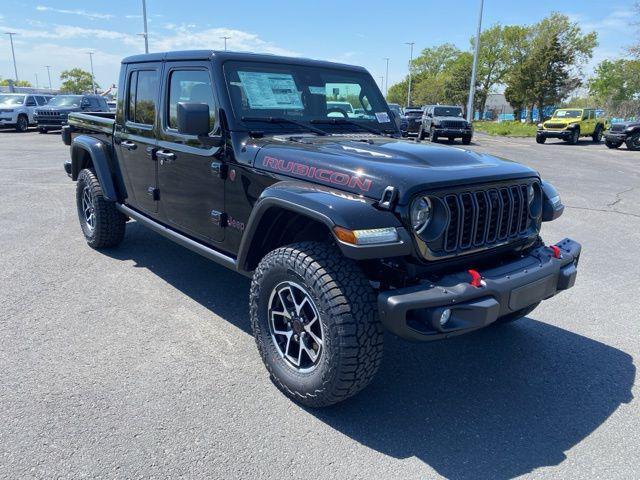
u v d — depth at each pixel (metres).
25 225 6.52
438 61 89.62
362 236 2.46
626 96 49.59
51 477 2.31
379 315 2.54
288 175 3.03
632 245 6.45
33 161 12.91
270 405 2.92
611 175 13.45
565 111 27.75
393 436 2.71
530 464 2.53
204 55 3.63
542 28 58.12
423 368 3.43
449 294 2.54
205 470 2.40
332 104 4.04
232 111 3.45
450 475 2.44
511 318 3.84
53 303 4.18
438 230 2.68
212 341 3.63
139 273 4.91
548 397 3.12
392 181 2.60
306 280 2.69
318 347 2.77
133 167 4.67
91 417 2.74
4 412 2.75
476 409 2.98
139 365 3.28
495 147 23.50
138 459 2.45
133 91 4.54
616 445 2.69
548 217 3.51
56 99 23.14
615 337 3.93
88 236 5.57
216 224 3.65
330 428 2.75
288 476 2.38
